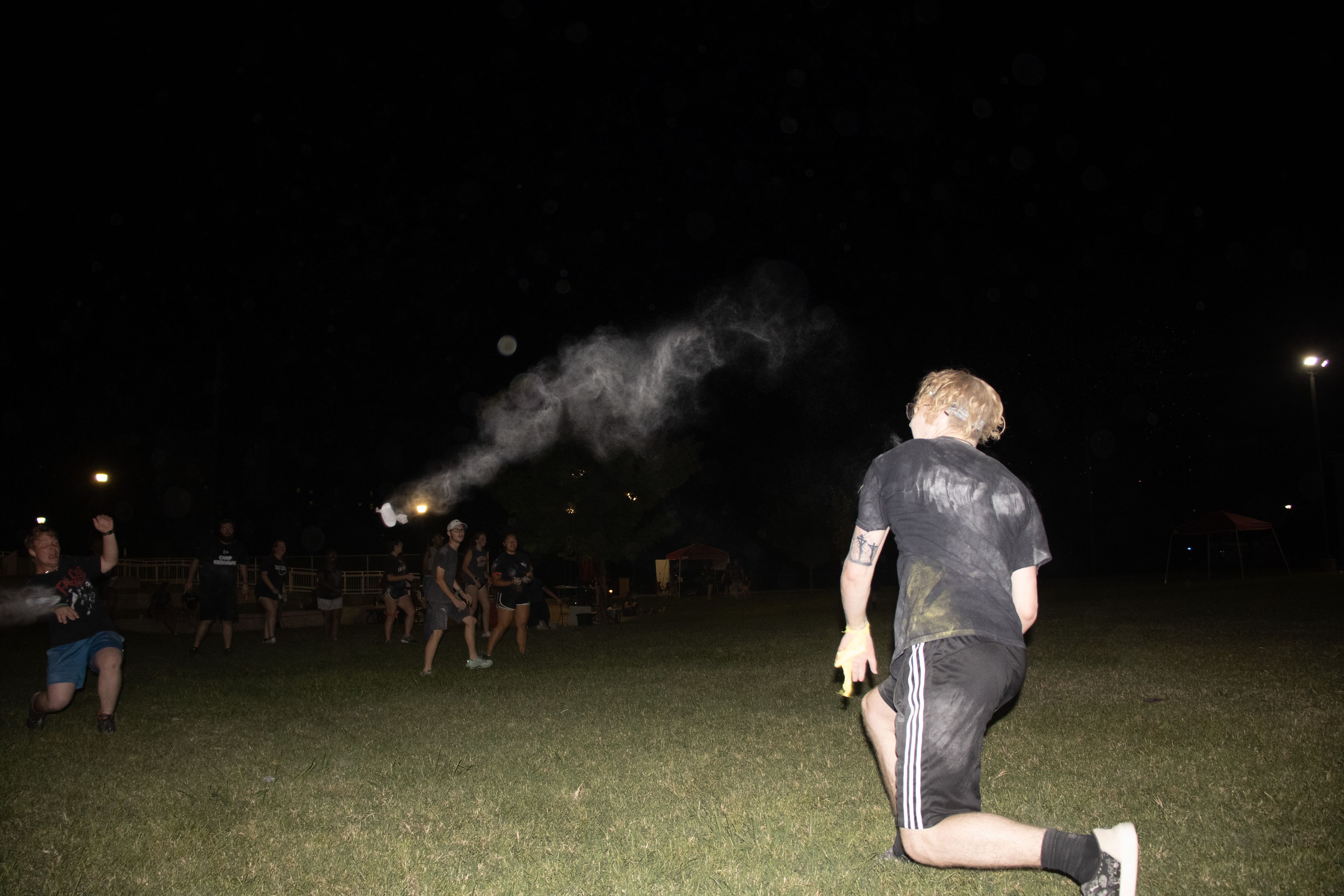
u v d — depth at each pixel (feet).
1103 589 95.71
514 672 35.96
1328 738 19.16
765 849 13.35
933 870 12.23
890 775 11.88
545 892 11.87
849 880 11.98
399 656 43.55
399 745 21.42
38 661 43.34
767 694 28.58
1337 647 34.96
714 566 144.77
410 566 123.75
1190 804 14.85
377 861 13.15
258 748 21.15
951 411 11.29
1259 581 98.17
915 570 10.15
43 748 21.26
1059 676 29.40
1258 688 25.84
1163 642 38.29
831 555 154.30
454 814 15.52
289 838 14.25
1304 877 11.58
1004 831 9.20
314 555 132.98
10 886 12.23
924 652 9.74
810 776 17.74
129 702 28.60
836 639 47.09
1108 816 14.34
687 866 12.69
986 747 19.35
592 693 29.71
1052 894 11.27
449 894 11.87
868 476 11.13
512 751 20.62
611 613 76.59
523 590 42.75
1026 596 10.28
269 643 52.60
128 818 15.49
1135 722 21.49
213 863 13.09
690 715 25.05
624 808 15.79
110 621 23.88
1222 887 11.31
